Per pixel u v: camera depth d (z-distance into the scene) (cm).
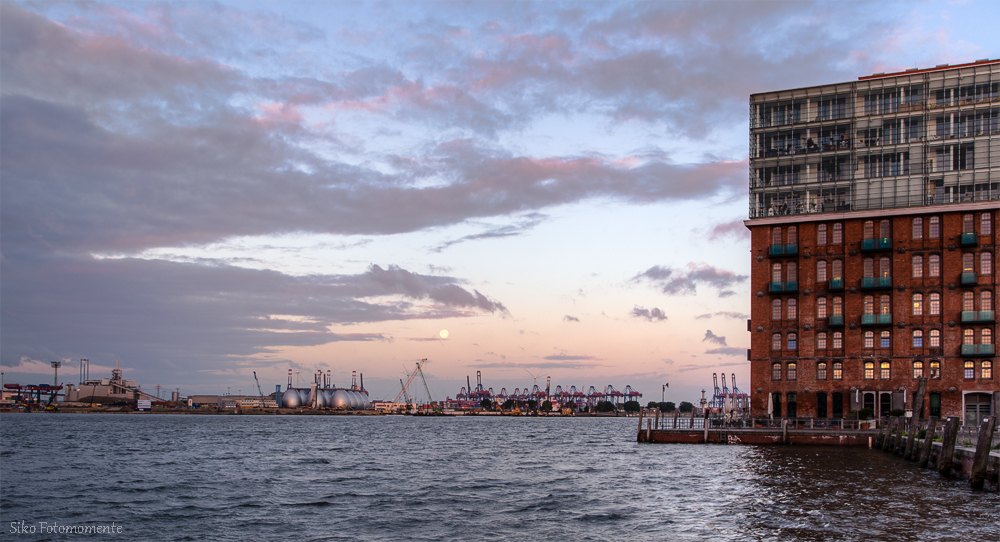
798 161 9681
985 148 8838
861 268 9081
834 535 3238
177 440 12544
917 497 4159
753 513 3828
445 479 5878
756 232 9644
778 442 7869
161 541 3475
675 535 3403
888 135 9306
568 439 13750
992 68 8931
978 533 3241
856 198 9338
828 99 9656
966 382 8450
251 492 5097
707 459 6750
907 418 7094
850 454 6838
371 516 4056
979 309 8500
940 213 8775
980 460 4253
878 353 8862
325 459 8181
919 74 9250
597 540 3350
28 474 6375
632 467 6406
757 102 9988
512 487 5294
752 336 9475
